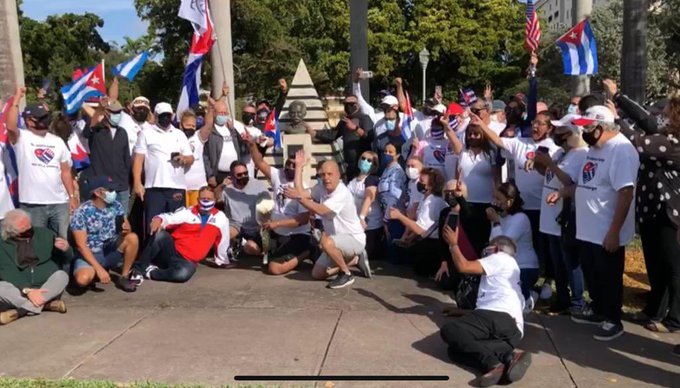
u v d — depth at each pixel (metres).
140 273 7.37
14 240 6.11
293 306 6.33
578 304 5.88
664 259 5.36
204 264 8.14
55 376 4.68
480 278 5.50
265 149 8.85
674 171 5.24
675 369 4.75
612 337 5.31
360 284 7.11
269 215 8.05
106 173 7.65
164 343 5.34
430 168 7.23
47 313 6.18
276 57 26.33
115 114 7.62
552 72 29.88
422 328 5.66
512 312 4.82
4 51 9.62
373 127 9.30
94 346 5.29
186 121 8.28
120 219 7.11
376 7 37.00
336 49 34.66
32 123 6.86
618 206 4.99
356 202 8.29
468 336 4.68
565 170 5.69
